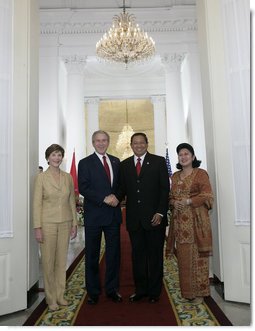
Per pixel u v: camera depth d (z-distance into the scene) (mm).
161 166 3652
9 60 3711
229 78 3777
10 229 3549
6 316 3396
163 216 3506
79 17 10094
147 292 3631
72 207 3723
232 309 3396
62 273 3576
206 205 3521
